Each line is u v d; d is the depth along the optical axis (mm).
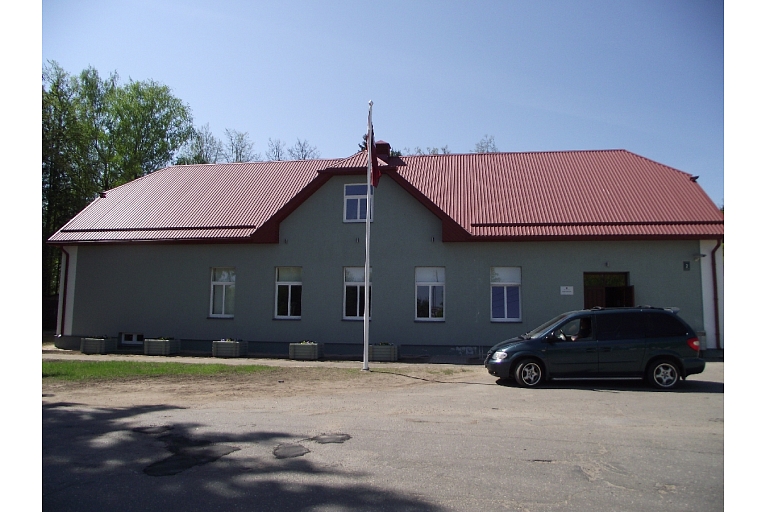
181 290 21531
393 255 20047
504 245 19609
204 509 5043
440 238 19859
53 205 35625
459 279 19672
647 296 18891
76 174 36406
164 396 11000
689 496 5371
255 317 20766
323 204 20656
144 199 24531
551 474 5992
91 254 22500
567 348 12430
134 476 5945
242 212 22500
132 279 22000
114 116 41688
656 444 7246
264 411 9414
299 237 20719
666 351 12219
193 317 21312
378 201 20328
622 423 8531
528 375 12469
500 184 22250
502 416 9047
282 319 20578
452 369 15914
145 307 21766
